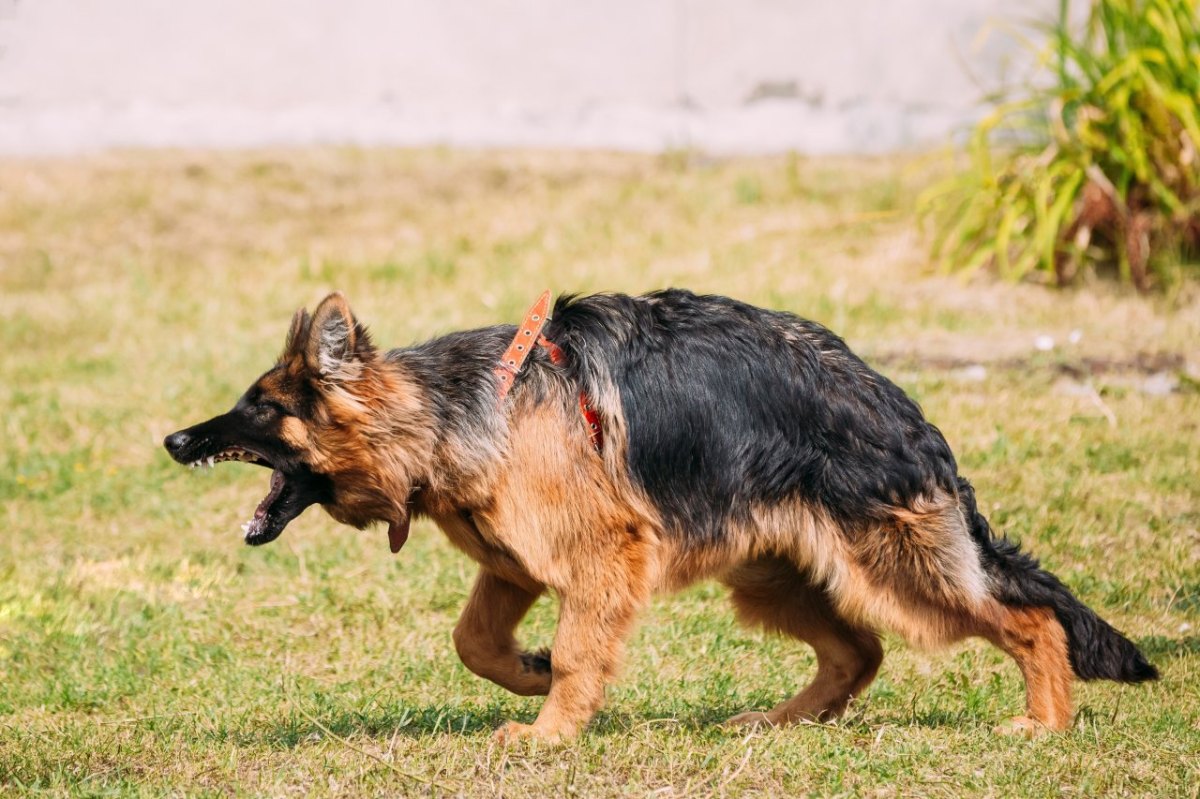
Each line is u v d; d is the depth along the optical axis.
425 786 6.36
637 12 25.52
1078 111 16.59
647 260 18.56
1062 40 16.86
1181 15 15.96
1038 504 11.10
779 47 25.28
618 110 25.62
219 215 21.16
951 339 15.12
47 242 20.12
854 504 7.19
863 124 24.61
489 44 25.80
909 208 19.67
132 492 12.61
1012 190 16.78
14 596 10.27
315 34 25.61
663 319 7.39
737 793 6.28
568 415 7.07
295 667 8.94
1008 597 7.35
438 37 25.81
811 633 7.89
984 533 7.45
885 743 6.91
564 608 7.09
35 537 11.78
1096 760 6.63
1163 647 8.76
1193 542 10.45
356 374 6.93
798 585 7.79
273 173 22.72
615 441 7.06
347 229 20.70
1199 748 6.87
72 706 8.41
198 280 19.00
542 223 20.45
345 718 7.66
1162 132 15.98
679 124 25.14
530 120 25.62
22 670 9.08
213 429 6.92
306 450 6.97
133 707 8.30
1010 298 16.31
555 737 6.93
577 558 7.06
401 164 23.16
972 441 12.26
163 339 16.83
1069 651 7.45
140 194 21.64
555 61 25.81
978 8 24.14
